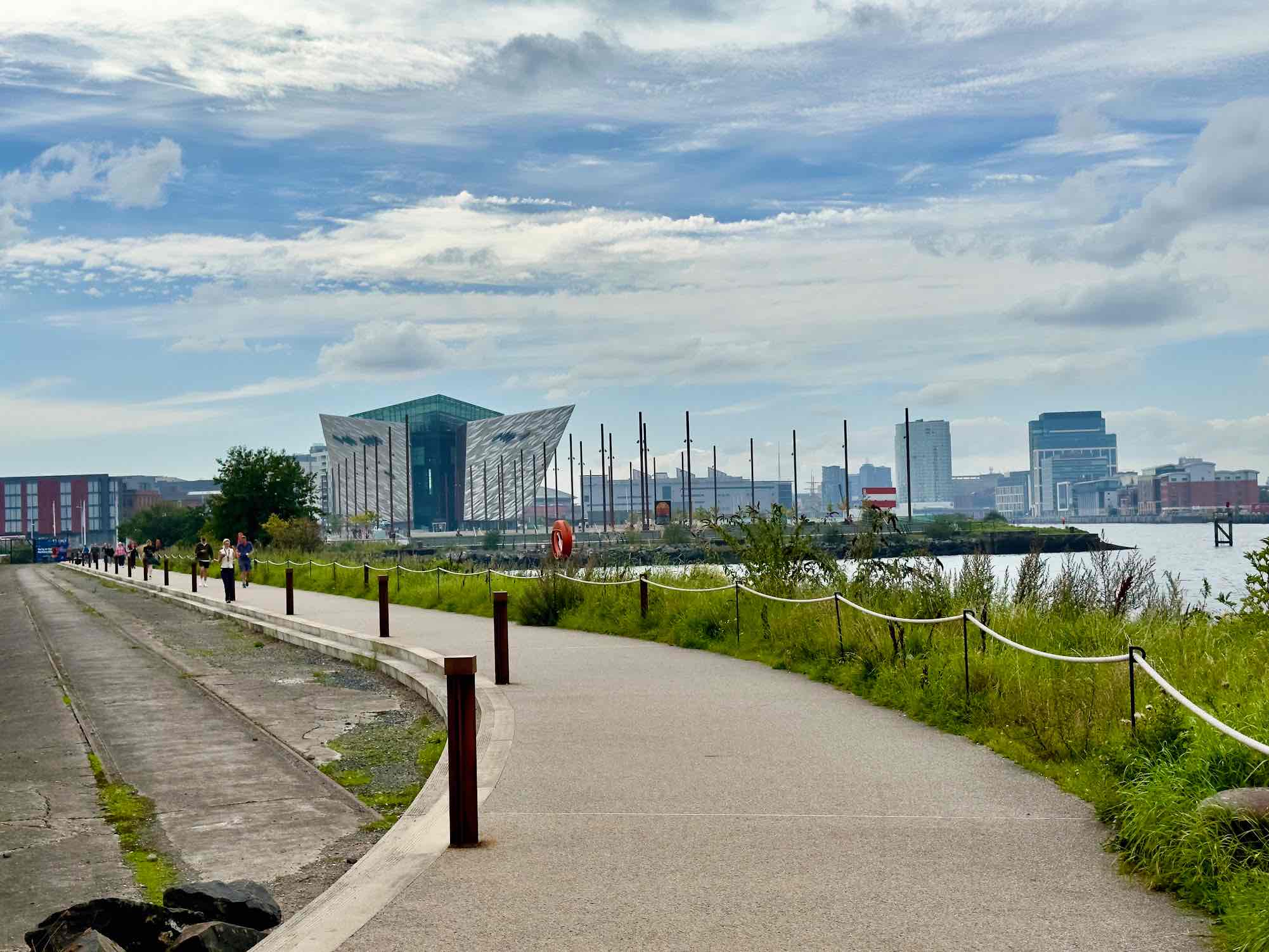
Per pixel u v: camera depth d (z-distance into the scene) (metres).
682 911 5.97
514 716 12.13
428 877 6.66
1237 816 6.30
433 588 32.47
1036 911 5.89
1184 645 12.63
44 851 9.34
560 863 6.90
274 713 15.95
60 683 20.30
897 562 18.86
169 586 49.72
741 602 19.73
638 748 10.36
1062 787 8.62
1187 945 5.38
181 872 8.69
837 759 9.76
